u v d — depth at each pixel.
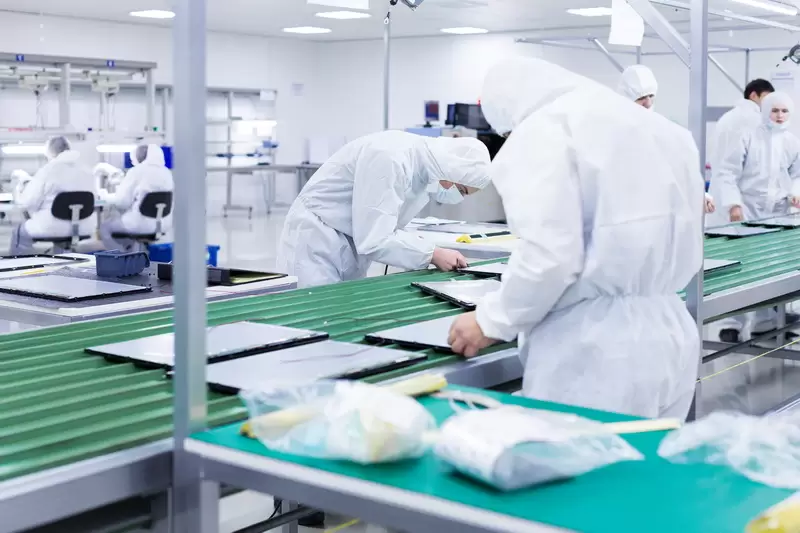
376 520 1.04
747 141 5.48
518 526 0.93
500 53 12.42
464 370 1.64
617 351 1.65
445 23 11.35
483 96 1.82
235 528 2.67
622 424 1.22
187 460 1.19
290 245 3.23
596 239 1.60
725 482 1.03
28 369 1.58
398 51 13.42
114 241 7.47
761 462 1.06
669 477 1.04
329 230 3.18
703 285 2.24
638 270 1.64
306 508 2.30
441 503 0.98
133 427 1.28
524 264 1.57
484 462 1.00
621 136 1.60
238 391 1.40
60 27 11.12
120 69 8.73
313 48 14.17
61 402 1.37
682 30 10.28
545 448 1.02
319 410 1.16
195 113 1.15
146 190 7.28
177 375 1.19
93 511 1.22
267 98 13.46
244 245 9.46
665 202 1.62
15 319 2.38
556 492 1.00
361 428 1.09
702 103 2.03
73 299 2.41
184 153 1.15
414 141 2.90
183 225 1.16
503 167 1.61
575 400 1.68
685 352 1.75
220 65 12.93
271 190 13.55
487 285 2.45
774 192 5.52
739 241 3.51
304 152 13.51
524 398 1.36
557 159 1.56
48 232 6.93
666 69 10.88
